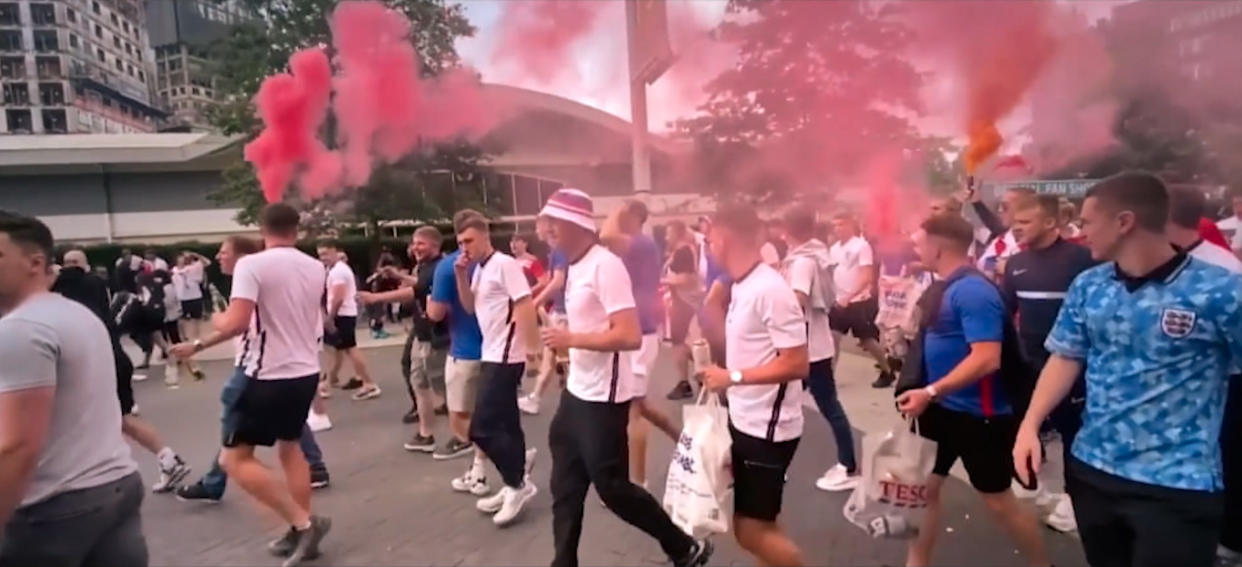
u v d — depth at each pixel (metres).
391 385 9.13
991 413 3.24
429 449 6.15
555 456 3.67
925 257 3.47
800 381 3.11
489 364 4.43
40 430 2.22
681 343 7.58
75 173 25.61
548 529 4.44
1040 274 3.80
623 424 3.51
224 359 11.96
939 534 4.10
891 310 5.79
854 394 7.36
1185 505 2.19
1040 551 3.34
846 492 4.80
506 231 16.30
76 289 5.60
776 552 3.10
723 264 3.17
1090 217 2.30
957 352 3.28
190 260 15.80
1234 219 6.19
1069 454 2.53
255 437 4.02
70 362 2.35
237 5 16.31
